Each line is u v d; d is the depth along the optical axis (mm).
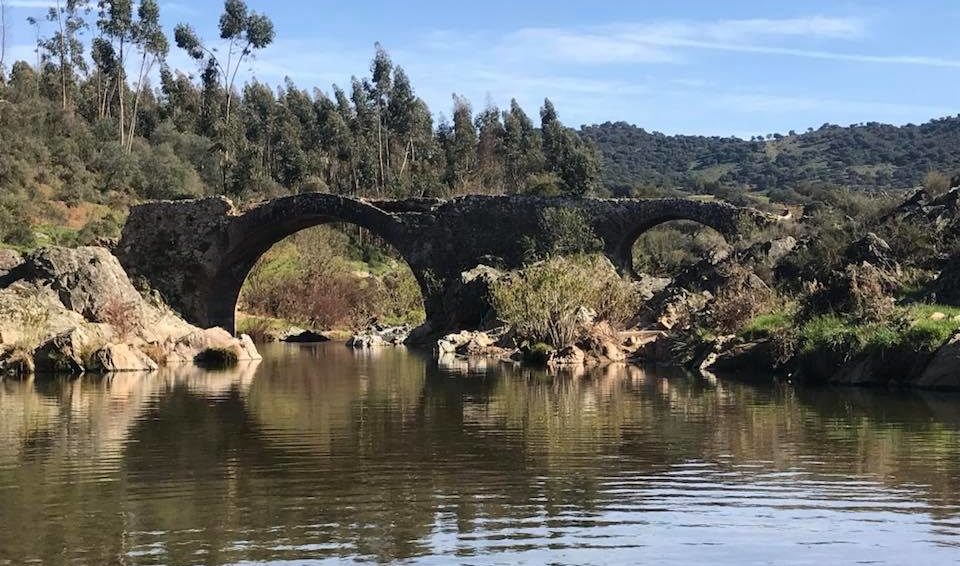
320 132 120062
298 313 74562
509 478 15867
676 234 88312
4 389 29688
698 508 13914
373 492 14953
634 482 15531
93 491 15102
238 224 63188
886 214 44969
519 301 43406
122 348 37094
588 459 17406
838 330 30188
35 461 17469
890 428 20500
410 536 12602
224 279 64875
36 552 11969
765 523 13125
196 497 14688
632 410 23719
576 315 41500
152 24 115000
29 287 40750
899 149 164875
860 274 33656
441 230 61844
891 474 15984
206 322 63844
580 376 33094
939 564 11461
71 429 21266
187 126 122125
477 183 114812
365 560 11672
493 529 12906
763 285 39375
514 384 30578
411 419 22578
